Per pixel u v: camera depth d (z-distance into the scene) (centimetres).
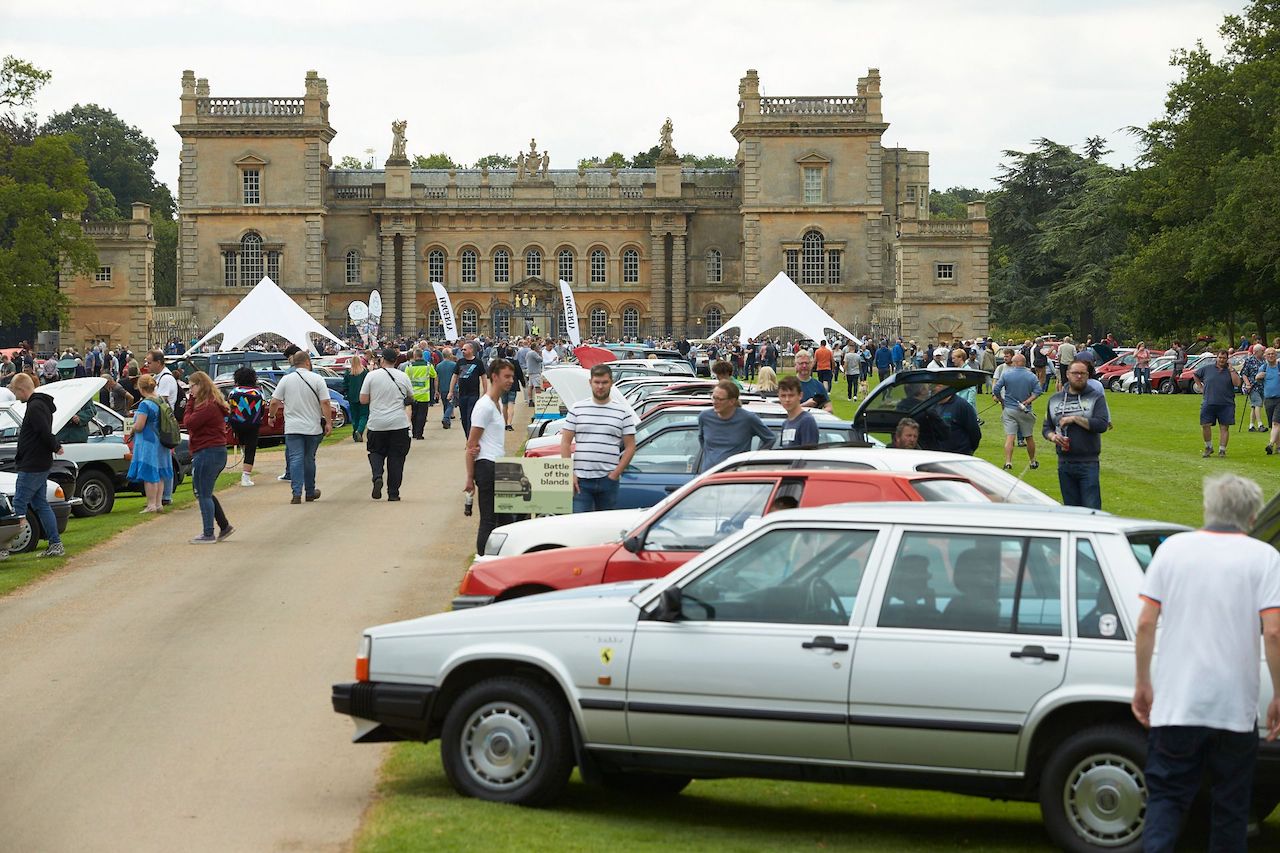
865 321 12775
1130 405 6544
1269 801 1151
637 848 1128
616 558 1598
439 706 1274
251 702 1587
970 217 11956
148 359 3769
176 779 1318
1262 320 9450
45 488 2570
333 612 2061
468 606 1592
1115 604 1127
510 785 1239
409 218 13400
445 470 4044
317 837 1155
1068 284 13750
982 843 1195
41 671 1728
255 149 12775
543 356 7106
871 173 12756
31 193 9738
